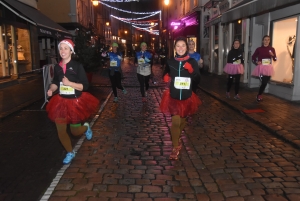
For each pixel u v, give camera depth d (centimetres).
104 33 4697
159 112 811
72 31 2588
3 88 1238
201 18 1997
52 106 440
